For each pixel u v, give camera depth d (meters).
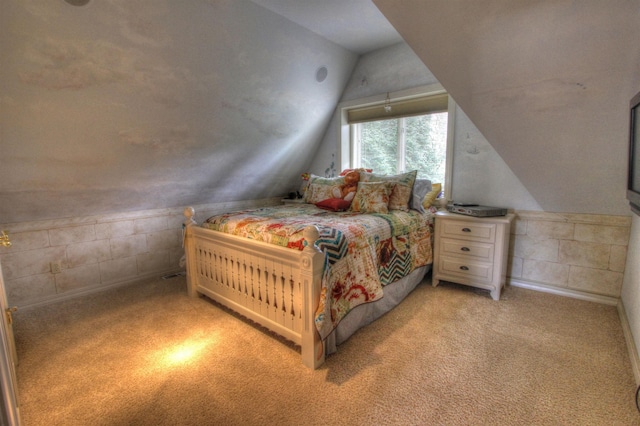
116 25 1.99
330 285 1.83
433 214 3.11
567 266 2.76
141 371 1.82
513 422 1.43
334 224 2.22
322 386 1.68
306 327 1.80
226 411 1.52
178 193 3.46
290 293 1.95
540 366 1.81
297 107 3.53
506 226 2.66
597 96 1.67
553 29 1.45
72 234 2.91
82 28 1.90
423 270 3.00
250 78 2.86
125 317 2.49
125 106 2.39
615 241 2.54
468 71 1.79
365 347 2.02
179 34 2.24
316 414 1.49
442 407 1.52
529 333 2.17
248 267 2.24
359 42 3.31
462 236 2.80
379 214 2.71
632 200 1.55
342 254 1.97
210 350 2.02
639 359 1.71
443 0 1.45
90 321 2.43
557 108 1.82
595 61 1.51
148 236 3.40
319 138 4.18
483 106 1.99
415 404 1.54
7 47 1.77
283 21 2.71
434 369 1.80
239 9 2.38
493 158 3.00
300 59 3.12
